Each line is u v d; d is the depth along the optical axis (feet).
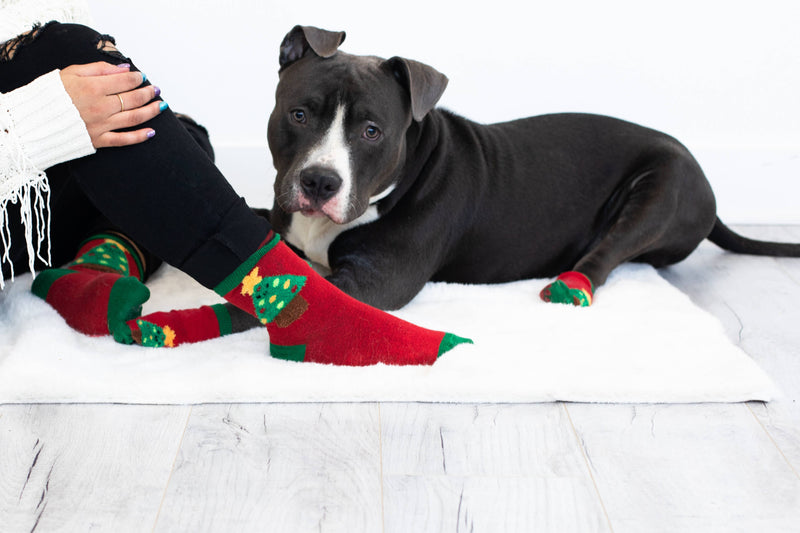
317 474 4.33
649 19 9.52
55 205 6.03
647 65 9.72
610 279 7.77
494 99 9.89
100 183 4.78
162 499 4.08
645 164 7.80
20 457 4.38
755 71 9.71
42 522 3.87
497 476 4.39
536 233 7.47
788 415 5.18
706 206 8.02
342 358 5.37
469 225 7.14
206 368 5.24
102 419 4.78
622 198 7.82
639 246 7.56
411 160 6.67
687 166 7.78
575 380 5.23
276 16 9.30
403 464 4.46
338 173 5.84
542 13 9.51
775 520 4.12
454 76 9.77
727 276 8.23
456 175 7.00
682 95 9.84
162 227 4.83
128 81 4.71
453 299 7.04
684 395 5.24
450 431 4.80
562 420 4.98
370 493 4.19
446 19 9.52
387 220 6.61
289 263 5.14
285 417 4.88
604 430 4.90
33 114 4.47
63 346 5.36
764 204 10.11
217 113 9.62
